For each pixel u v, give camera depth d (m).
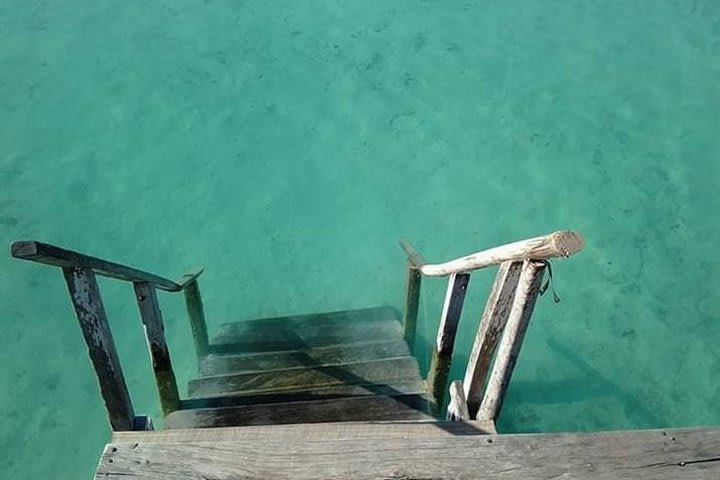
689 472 2.44
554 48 11.09
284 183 9.30
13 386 6.98
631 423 6.52
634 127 9.84
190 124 9.95
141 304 4.33
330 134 9.87
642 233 8.52
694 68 10.70
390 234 8.73
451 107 10.22
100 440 6.56
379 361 5.52
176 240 8.62
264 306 8.02
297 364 5.88
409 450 2.54
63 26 11.45
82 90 10.36
